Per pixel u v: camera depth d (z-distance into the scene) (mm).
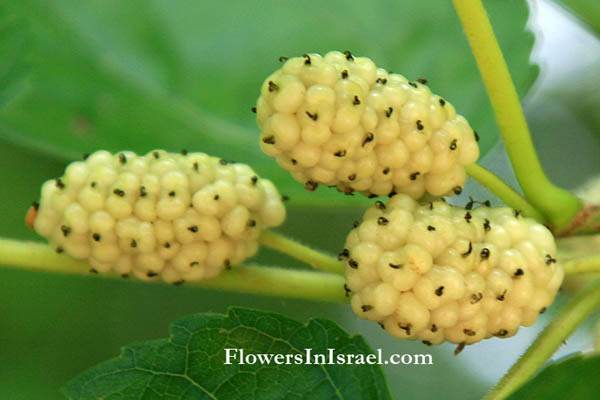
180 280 200
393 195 198
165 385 198
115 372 198
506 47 230
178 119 234
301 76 192
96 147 231
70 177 197
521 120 200
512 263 194
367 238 194
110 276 201
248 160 232
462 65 234
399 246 194
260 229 201
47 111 231
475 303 194
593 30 231
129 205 196
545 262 195
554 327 198
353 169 194
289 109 192
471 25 196
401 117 194
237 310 198
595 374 189
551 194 204
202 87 237
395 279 193
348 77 192
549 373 189
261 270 202
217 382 198
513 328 196
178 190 197
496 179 203
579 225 205
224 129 234
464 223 194
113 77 235
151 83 236
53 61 233
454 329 195
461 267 193
